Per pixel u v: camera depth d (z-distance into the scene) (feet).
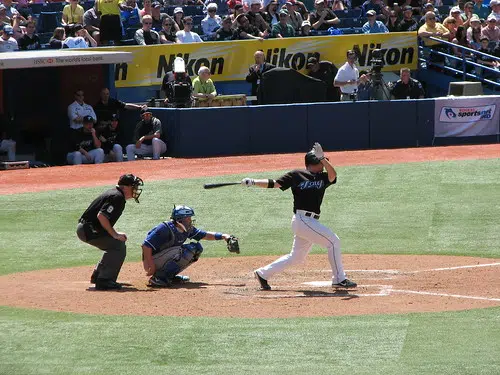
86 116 154.81
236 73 181.27
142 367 54.65
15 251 98.48
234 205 119.34
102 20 174.81
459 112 167.22
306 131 163.53
